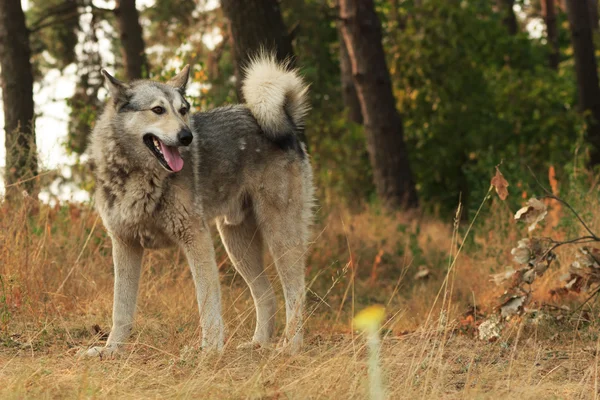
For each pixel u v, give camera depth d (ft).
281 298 34.63
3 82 52.03
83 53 85.61
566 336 27.73
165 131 25.27
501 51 88.02
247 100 29.96
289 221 29.17
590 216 37.22
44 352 24.94
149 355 24.95
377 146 70.95
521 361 24.34
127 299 26.23
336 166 81.20
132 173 25.64
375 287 43.68
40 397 19.04
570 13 83.20
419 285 44.32
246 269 30.22
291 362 23.63
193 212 25.96
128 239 26.25
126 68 69.31
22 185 35.40
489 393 20.40
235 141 28.63
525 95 83.15
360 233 53.62
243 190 29.14
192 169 26.43
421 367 22.94
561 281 31.83
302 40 90.74
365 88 71.00
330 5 97.30
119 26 69.36
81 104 53.57
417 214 67.36
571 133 81.92
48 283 31.01
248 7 44.39
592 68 82.64
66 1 85.10
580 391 21.01
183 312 29.73
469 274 40.60
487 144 79.82
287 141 29.55
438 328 24.04
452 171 82.58
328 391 19.77
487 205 49.88
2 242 30.22
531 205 28.32
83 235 36.50
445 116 80.94
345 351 21.67
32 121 41.09
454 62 81.76
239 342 27.86
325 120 87.61
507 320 27.50
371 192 80.33
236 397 19.44
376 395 14.70
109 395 19.65
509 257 38.52
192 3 96.89
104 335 27.91
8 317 26.73
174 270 35.55
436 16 83.30
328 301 39.06
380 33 71.26
